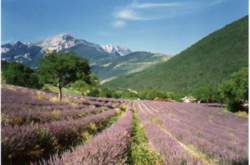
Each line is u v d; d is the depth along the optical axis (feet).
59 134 28.68
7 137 19.63
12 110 36.14
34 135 22.39
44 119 37.68
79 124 37.63
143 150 33.68
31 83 215.51
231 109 177.47
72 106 78.74
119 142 28.32
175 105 235.61
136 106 189.47
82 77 143.54
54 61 137.49
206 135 53.01
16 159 19.93
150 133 49.65
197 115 133.39
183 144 42.98
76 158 17.03
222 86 184.85
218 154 33.40
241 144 44.45
